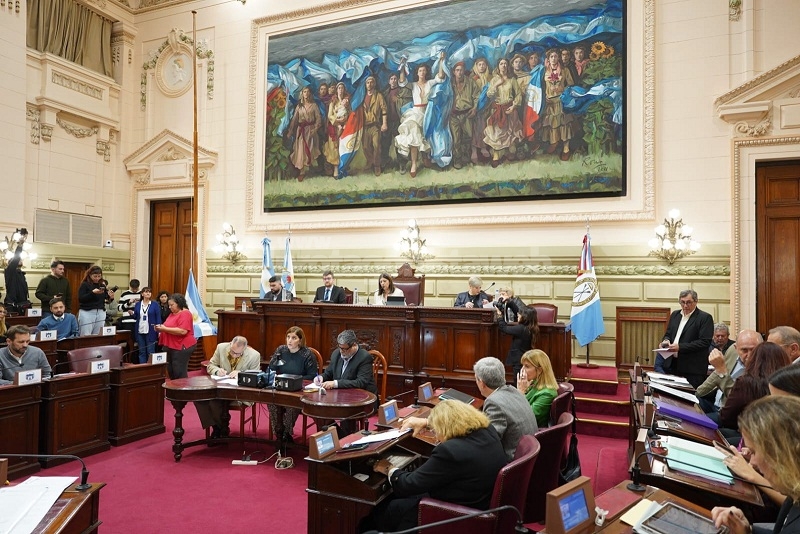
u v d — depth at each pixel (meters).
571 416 3.23
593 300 7.60
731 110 7.39
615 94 8.09
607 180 8.11
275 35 10.57
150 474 4.55
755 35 7.46
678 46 7.85
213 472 4.60
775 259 7.38
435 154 9.17
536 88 8.55
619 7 8.12
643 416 3.36
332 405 4.21
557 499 1.79
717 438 3.00
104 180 11.52
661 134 7.91
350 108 9.85
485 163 8.84
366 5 9.82
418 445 3.55
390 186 9.48
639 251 7.91
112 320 9.70
